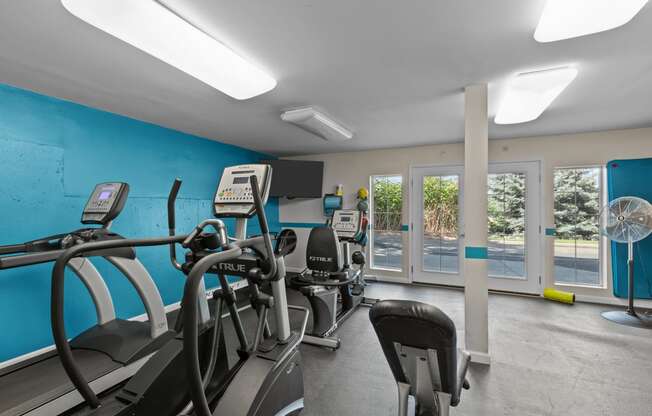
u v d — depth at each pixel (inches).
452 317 136.6
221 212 73.8
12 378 82.4
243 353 73.8
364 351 105.1
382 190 210.4
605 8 55.1
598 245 159.0
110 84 96.7
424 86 98.2
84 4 52.8
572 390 82.2
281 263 71.3
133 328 98.7
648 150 147.2
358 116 130.5
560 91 93.3
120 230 129.8
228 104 116.1
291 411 68.9
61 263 42.9
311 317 134.3
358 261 157.4
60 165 110.2
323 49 75.3
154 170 144.3
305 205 236.5
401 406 59.2
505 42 72.0
